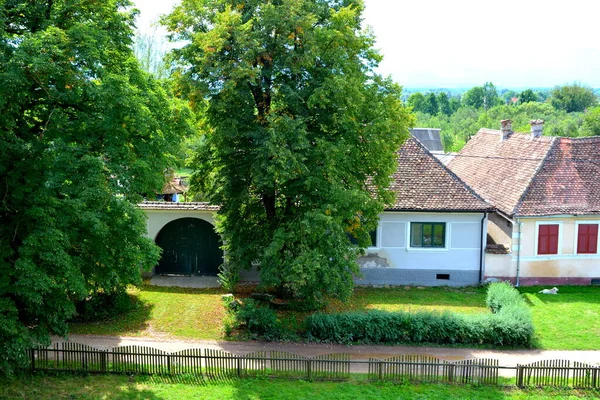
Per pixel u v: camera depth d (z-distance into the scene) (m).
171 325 23.16
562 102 130.88
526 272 29.48
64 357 18.69
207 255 30.41
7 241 16.97
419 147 31.53
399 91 24.19
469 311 25.44
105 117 17.47
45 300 17.20
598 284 29.83
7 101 16.09
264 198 24.22
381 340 21.92
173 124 21.53
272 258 22.03
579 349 21.64
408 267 29.64
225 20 20.19
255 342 21.69
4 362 16.17
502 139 38.50
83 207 16.81
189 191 25.98
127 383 18.03
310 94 21.59
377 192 24.91
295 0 20.53
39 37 15.88
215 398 17.17
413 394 17.70
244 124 21.95
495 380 18.48
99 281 19.42
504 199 30.98
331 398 17.28
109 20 19.55
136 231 18.00
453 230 29.30
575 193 29.84
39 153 17.28
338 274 20.92
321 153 21.23
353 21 22.23
